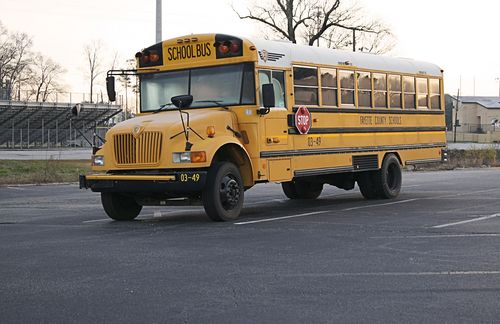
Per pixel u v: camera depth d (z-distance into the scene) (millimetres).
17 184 26406
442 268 8289
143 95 14297
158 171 12648
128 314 6316
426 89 18906
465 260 8797
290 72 14258
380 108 16984
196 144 12391
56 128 76062
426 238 10695
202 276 7945
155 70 14172
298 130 14305
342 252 9484
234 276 7934
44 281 7742
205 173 12438
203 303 6688
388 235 11055
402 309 6406
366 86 16562
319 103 15062
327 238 10789
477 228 11781
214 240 10664
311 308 6473
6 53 104125
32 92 87250
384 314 6238
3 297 7000
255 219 13398
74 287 7430
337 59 15711
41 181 27266
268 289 7262
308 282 7590
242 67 13375
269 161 13570
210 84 13633
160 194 13297
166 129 12531
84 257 9258
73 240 10898
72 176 28812
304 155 14523
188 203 13266
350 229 11812
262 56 13547
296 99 14422
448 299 6766
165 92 14039
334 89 15531
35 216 15016
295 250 9680
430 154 18984
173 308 6508
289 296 6949
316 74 15016
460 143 93125
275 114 13742
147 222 13414
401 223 12586
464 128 117625
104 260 9016
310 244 10195
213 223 12805
